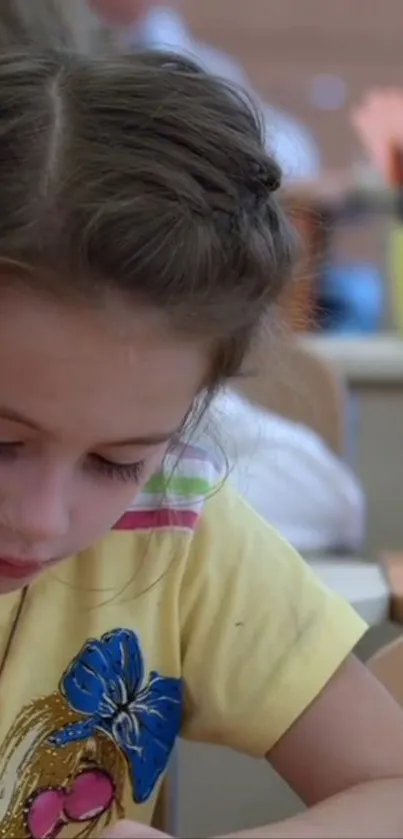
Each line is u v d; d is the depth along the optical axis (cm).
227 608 73
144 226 50
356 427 173
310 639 72
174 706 74
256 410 133
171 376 53
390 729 71
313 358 148
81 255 49
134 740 73
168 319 51
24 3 101
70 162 51
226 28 290
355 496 136
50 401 51
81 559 72
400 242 195
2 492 53
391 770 69
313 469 134
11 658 70
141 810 74
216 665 73
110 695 72
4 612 70
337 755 70
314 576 76
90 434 52
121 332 50
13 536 54
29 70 54
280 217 59
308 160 213
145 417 53
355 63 291
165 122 52
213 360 57
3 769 69
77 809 72
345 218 193
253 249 55
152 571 73
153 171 51
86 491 55
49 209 50
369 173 195
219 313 54
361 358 171
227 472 77
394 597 85
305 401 147
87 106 52
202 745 117
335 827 61
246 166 55
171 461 73
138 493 65
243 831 62
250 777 119
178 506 73
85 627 72
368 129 206
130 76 54
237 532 75
